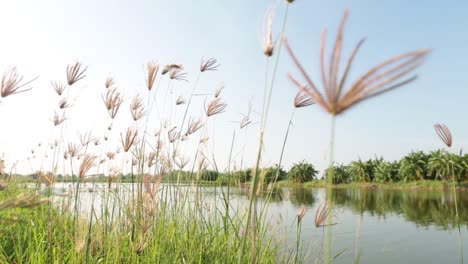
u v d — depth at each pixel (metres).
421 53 0.75
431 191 73.38
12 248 3.11
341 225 19.55
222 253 3.31
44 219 3.49
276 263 3.39
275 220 3.81
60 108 4.00
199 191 3.87
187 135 4.01
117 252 2.70
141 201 2.88
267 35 1.68
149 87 3.33
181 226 3.65
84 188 3.86
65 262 2.75
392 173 88.31
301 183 46.72
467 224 23.98
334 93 0.90
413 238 18.06
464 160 70.44
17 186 5.51
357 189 83.00
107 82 3.90
